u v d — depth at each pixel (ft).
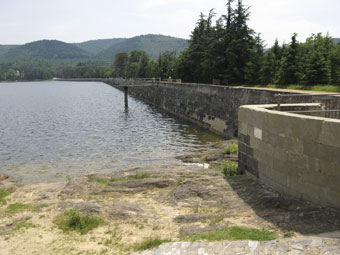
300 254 17.62
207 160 54.08
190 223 26.16
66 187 39.22
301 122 24.22
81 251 24.22
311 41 167.53
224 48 140.15
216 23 146.92
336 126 20.86
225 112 86.84
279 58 135.13
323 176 22.34
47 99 254.27
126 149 73.15
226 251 19.66
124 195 35.63
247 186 31.27
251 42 137.39
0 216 32.09
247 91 72.79
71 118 132.98
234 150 55.21
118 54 541.75
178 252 21.01
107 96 279.28
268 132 29.09
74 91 373.40
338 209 21.24
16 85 643.04
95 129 103.65
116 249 23.81
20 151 73.56
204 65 145.89
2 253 24.88
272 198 26.40
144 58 351.25
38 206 34.22
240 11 135.23
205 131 97.50
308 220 21.49
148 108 175.32
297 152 24.90
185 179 38.22
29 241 26.58
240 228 22.45
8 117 139.03
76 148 75.61
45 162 63.57
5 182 50.19
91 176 43.27
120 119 128.57
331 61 115.24
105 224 28.53
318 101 38.70
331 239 18.33
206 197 31.14
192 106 118.93
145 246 23.02
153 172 43.11
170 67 241.35
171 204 31.22
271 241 19.70
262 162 30.63
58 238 26.81
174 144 77.61
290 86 93.15
